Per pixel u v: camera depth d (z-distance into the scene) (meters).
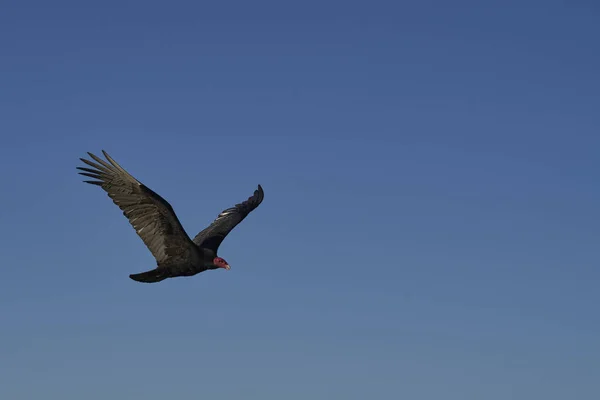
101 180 15.85
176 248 16.41
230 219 19.38
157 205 15.91
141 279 16.42
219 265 16.62
